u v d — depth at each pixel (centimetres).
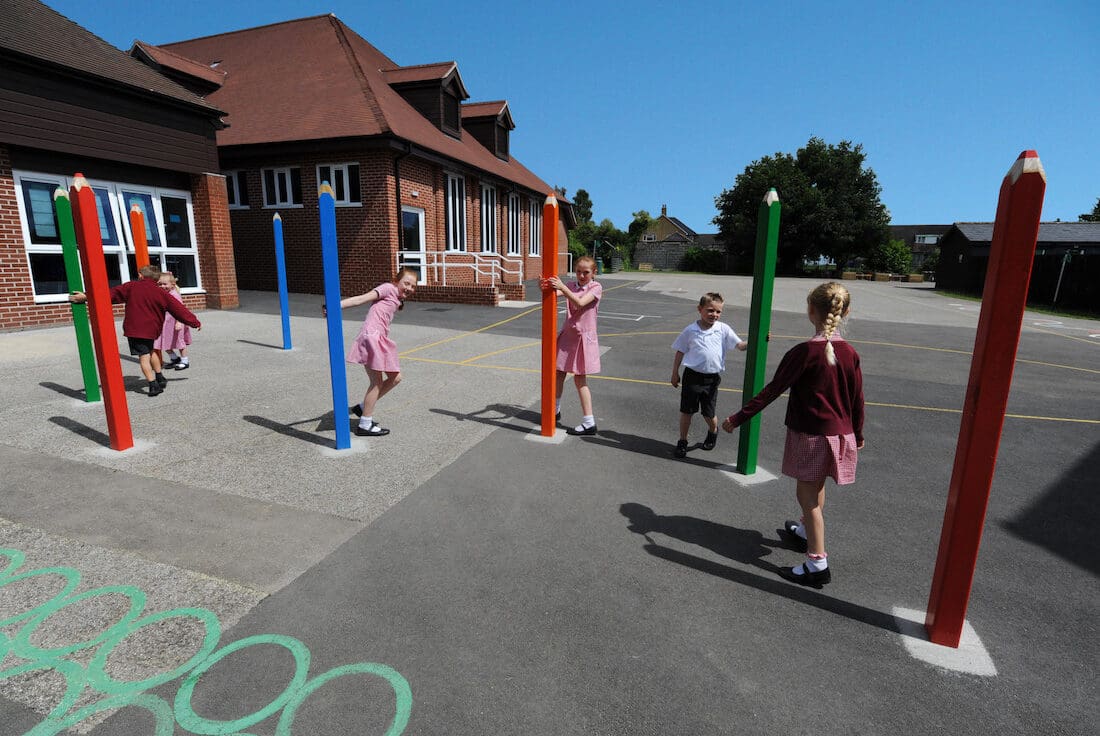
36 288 1016
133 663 231
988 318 228
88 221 421
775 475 457
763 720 212
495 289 1539
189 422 537
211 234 1305
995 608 288
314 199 1658
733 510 391
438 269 1836
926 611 279
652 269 5500
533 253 2872
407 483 414
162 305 616
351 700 215
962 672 241
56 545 316
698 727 208
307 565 304
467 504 385
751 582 304
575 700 219
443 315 1362
